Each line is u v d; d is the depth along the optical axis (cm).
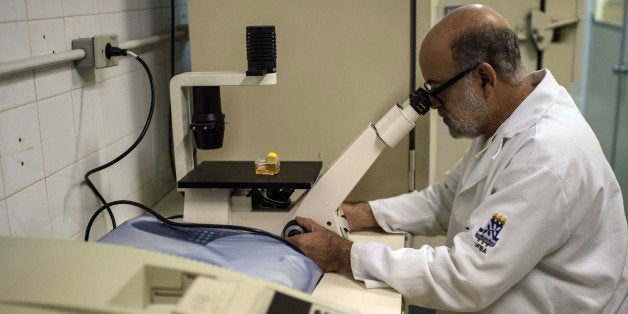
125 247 86
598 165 130
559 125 130
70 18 135
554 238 124
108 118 154
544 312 132
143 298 75
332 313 82
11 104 114
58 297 72
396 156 174
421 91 139
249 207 142
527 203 121
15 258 82
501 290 124
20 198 118
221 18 172
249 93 176
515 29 204
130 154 169
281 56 172
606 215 133
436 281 124
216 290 79
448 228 157
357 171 140
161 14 195
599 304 132
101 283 76
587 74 209
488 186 134
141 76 176
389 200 165
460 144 213
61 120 131
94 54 138
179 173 149
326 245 132
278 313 79
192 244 118
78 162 139
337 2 167
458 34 132
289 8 168
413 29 166
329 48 170
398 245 152
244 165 153
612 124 213
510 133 134
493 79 133
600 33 206
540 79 146
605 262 132
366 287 128
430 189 168
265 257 116
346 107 174
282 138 178
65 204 134
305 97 174
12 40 114
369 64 170
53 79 128
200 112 144
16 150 116
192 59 175
